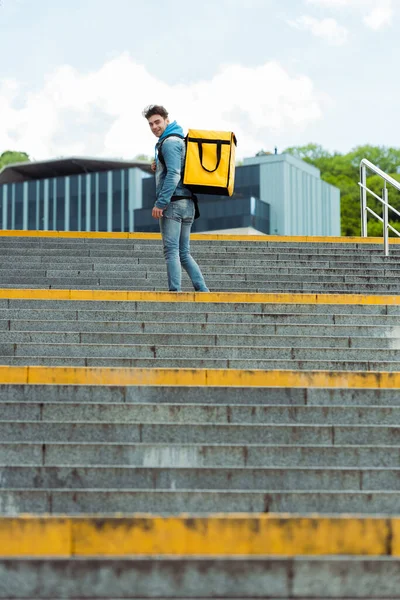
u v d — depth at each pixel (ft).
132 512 14.73
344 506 14.88
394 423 18.66
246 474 15.83
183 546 13.14
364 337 24.53
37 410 18.39
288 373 21.07
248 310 27.50
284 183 199.00
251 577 12.04
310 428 17.72
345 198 241.35
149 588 11.96
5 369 20.85
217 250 42.27
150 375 21.04
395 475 15.87
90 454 16.61
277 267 38.27
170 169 27.37
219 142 27.89
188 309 27.37
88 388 19.57
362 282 37.01
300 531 13.21
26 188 221.25
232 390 19.71
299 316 26.58
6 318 26.20
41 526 13.04
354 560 12.10
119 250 40.88
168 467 15.99
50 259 38.29
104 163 217.97
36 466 15.78
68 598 11.87
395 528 13.23
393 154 256.11
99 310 26.78
